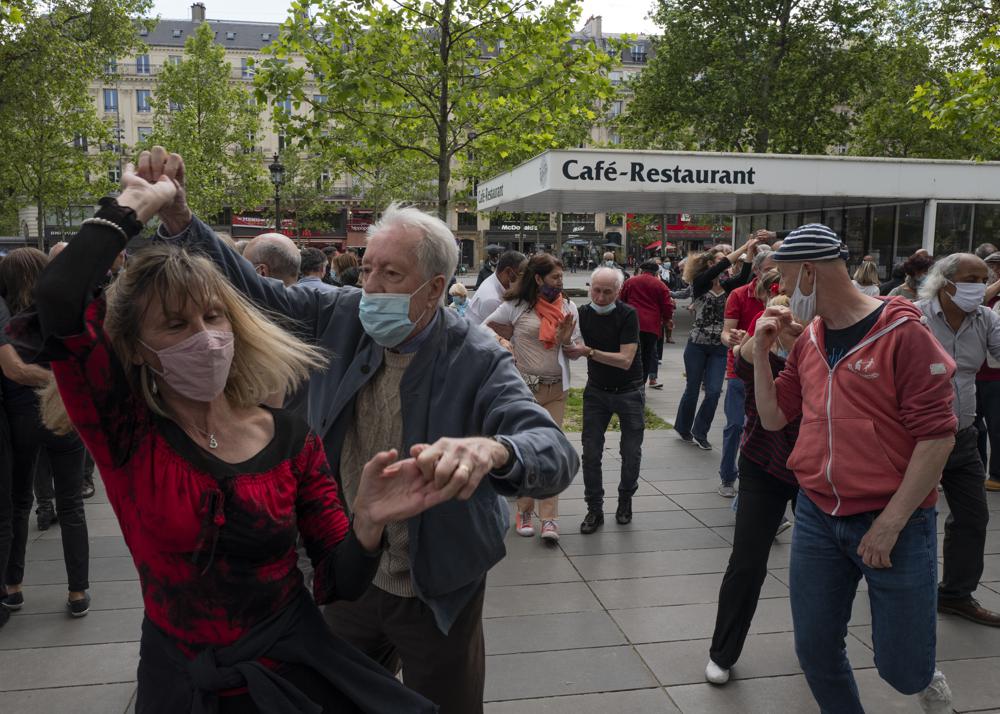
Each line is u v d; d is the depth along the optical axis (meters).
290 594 1.60
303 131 10.62
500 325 5.10
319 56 10.20
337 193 60.31
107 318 1.50
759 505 3.23
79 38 27.97
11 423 3.77
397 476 1.53
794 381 2.77
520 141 11.30
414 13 10.06
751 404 3.31
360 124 10.60
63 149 28.66
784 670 3.43
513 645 3.65
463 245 64.94
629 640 3.70
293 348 1.77
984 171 16.22
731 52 26.39
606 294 5.05
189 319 1.50
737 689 3.28
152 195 1.58
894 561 2.40
